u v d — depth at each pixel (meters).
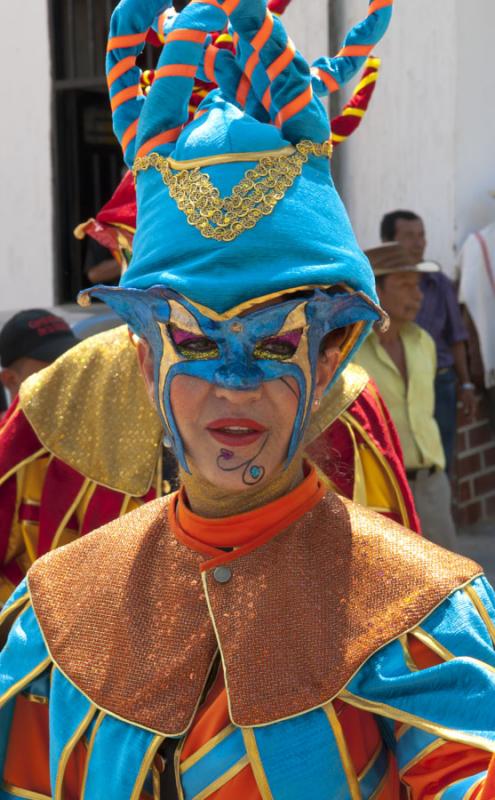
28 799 1.69
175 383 1.47
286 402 1.47
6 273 6.57
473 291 5.66
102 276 5.92
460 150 5.58
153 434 2.44
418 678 1.41
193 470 1.52
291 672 1.45
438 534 4.17
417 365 4.15
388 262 4.16
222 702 1.48
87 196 6.49
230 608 1.50
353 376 2.54
